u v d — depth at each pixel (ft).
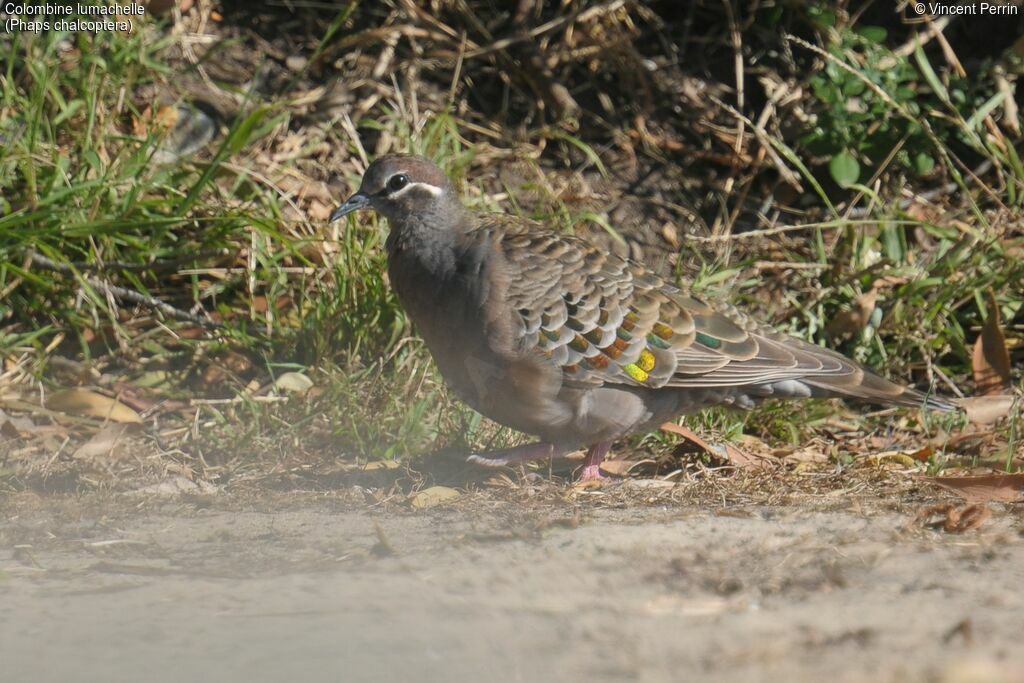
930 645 20.94
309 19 47.83
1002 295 40.22
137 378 36.94
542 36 47.50
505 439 34.12
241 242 39.96
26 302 37.70
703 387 31.14
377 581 23.90
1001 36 47.80
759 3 47.80
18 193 39.29
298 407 34.88
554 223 42.29
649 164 45.68
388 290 37.93
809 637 21.29
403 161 31.86
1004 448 34.30
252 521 28.32
